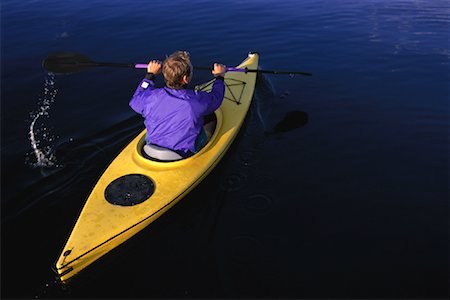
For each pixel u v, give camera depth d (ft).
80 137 13.78
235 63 20.94
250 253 8.89
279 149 12.98
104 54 22.11
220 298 7.84
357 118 14.73
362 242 9.17
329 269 8.45
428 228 9.54
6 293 8.02
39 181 11.35
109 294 8.06
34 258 8.83
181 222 10.01
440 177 11.33
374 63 20.02
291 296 7.83
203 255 8.89
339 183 11.23
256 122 14.65
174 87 9.91
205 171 10.78
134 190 9.96
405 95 16.38
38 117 15.16
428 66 19.27
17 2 33.76
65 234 9.51
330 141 13.33
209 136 12.66
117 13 30.01
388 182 11.21
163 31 26.00
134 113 15.52
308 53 21.90
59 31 25.86
